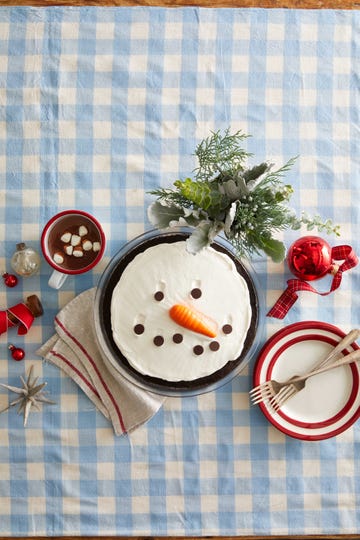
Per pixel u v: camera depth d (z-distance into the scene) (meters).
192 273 1.30
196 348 1.29
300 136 1.39
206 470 1.38
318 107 1.40
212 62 1.39
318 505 1.38
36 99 1.39
